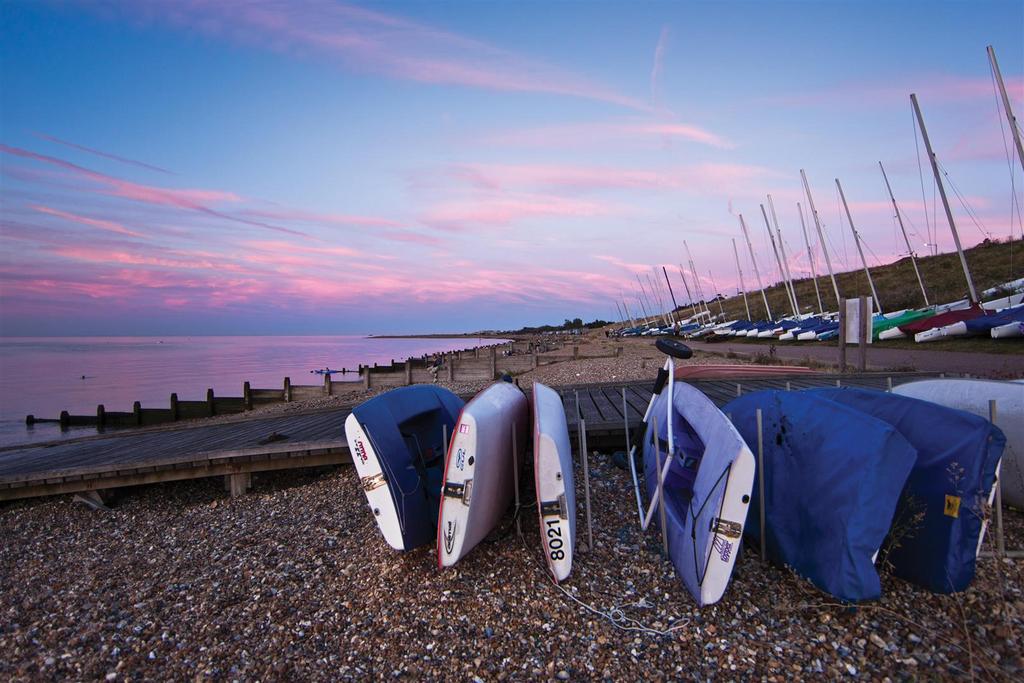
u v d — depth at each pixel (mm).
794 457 4250
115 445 9891
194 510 7055
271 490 7551
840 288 56844
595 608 4012
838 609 3682
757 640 3521
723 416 4477
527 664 3488
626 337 79188
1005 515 5012
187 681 3545
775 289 79438
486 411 4848
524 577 4480
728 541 3752
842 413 4066
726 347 34906
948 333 23547
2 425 21688
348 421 4875
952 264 46844
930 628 3480
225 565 5230
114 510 7395
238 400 22094
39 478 7488
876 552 3500
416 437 6125
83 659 3883
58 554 6027
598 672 3363
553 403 5695
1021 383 5160
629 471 6582
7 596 5062
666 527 4621
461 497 4371
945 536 3715
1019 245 45562
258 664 3664
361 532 5641
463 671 3463
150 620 4359
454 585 4445
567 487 4422
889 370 13766
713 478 3934
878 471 3512
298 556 5254
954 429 3842
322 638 3924
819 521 3785
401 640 3826
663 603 4008
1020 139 19766
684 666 3352
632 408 8812
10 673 3781
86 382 35312
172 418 21594
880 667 3193
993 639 3361
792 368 13625
